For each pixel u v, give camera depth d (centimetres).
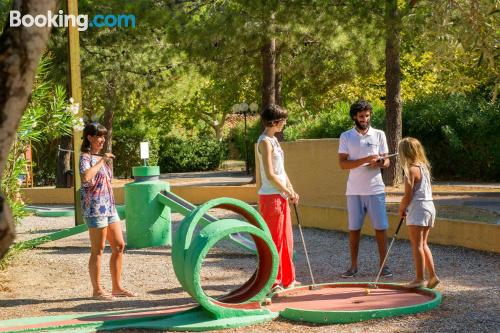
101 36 2356
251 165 3562
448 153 2488
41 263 1072
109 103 2628
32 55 324
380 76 3409
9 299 809
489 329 590
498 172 2430
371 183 865
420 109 2527
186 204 1212
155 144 3641
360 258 1022
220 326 628
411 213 743
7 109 318
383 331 596
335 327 618
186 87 2709
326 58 2383
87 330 628
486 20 1326
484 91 2602
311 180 1518
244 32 1933
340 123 2583
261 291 683
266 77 2220
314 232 1336
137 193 1213
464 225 1071
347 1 1858
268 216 753
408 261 977
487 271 885
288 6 1845
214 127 4369
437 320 621
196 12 2147
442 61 1491
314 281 870
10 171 1002
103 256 1127
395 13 1836
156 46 2417
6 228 319
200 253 636
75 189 1422
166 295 816
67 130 1061
